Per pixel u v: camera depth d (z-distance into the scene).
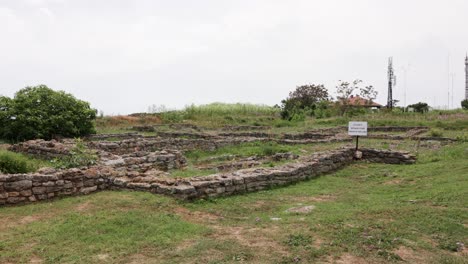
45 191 8.49
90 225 6.73
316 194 10.10
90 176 9.29
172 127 30.77
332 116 43.41
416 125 32.53
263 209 8.51
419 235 6.46
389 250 5.83
